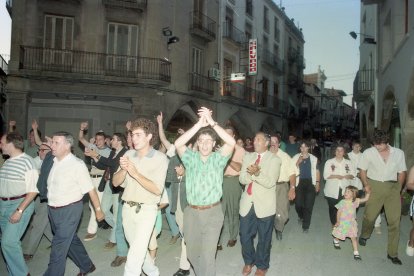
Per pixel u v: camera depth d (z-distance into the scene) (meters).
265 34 29.91
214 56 21.28
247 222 4.94
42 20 15.00
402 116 11.18
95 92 15.26
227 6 23.14
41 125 15.91
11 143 4.54
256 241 6.83
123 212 4.11
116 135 6.25
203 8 20.50
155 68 16.12
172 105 17.38
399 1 12.38
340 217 6.20
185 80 18.39
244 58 25.00
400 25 12.39
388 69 13.50
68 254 4.79
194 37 19.22
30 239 5.57
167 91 17.00
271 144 6.55
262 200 4.83
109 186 6.33
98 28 15.59
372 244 6.73
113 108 16.84
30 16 14.87
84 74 14.86
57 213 4.19
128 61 16.03
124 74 15.69
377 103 15.98
